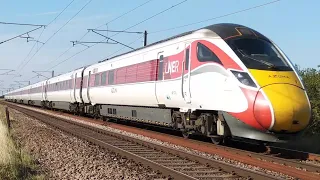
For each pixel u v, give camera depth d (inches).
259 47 475.8
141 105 716.7
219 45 487.8
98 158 456.1
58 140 635.5
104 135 700.7
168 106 613.6
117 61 838.5
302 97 428.5
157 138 626.2
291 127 421.7
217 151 458.0
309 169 368.5
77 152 505.7
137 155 430.9
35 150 531.8
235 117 451.2
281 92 418.9
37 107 2245.3
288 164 393.1
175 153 456.1
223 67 470.9
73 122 962.7
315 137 543.5
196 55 523.8
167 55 604.1
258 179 317.4
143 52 702.5
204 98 502.0
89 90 1034.7
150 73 658.8
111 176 357.4
